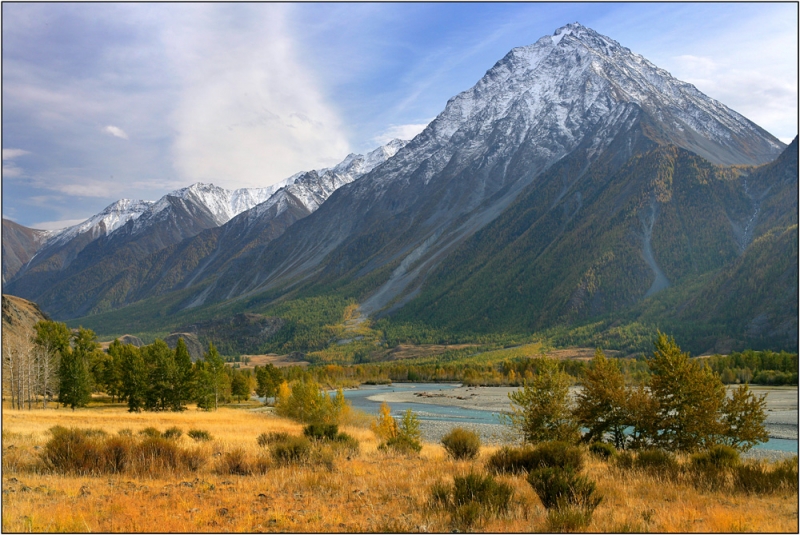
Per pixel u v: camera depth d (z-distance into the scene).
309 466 24.56
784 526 15.86
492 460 25.08
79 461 22.41
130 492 18.73
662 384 32.66
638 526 15.61
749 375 138.38
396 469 24.88
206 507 17.03
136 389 81.31
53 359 92.81
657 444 32.31
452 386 187.38
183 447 28.02
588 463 26.73
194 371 87.00
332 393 156.25
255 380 151.25
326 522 15.73
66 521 14.77
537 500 18.38
